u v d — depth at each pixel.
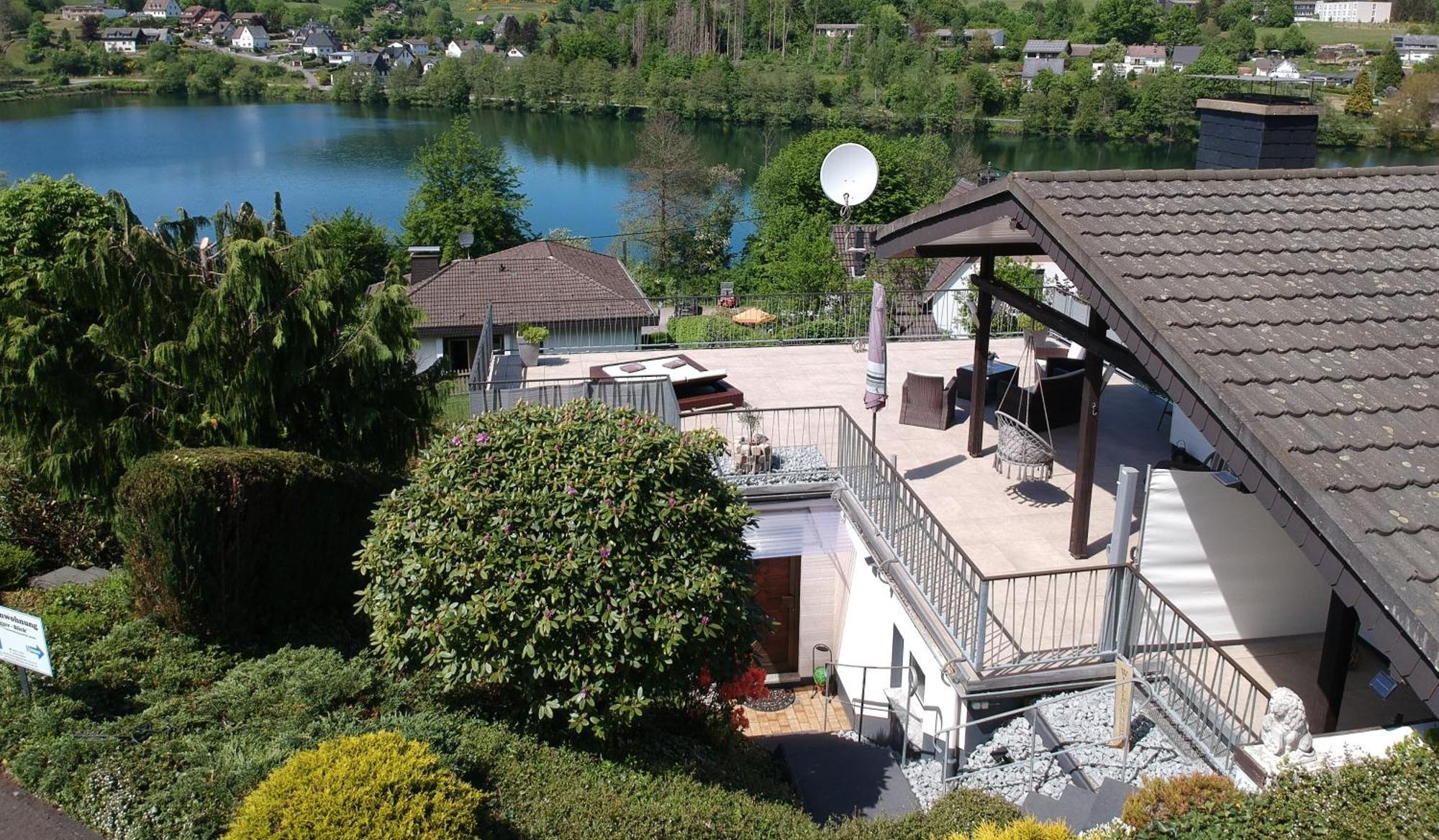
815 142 58.88
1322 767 5.86
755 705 11.62
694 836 6.45
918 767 8.87
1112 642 7.92
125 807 6.03
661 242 60.78
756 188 62.66
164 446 9.84
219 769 6.33
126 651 7.78
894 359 16.12
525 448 7.34
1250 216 8.34
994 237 10.70
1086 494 9.12
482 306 35.59
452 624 6.88
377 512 7.50
